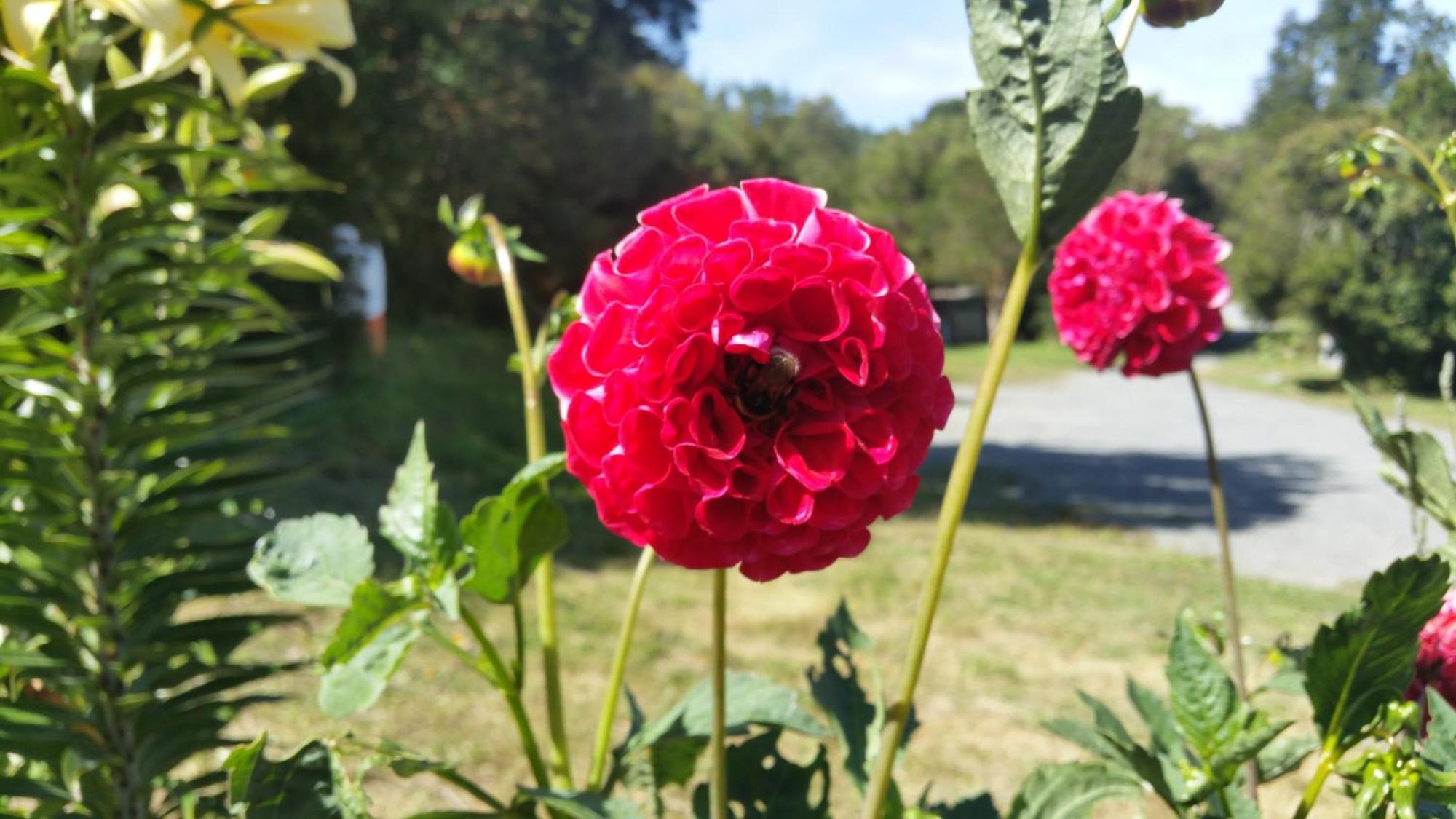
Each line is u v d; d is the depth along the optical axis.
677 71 8.72
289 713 1.28
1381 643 0.28
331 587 0.35
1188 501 3.34
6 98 0.47
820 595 2.06
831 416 0.29
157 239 0.52
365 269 3.74
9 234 0.50
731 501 0.29
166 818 0.55
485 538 0.34
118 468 0.53
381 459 2.90
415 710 1.34
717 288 0.29
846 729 0.40
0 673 0.51
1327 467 3.97
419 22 3.35
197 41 0.48
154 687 0.53
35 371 0.50
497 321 5.98
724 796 0.31
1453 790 0.26
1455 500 0.35
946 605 2.01
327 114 3.11
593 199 6.52
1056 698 1.50
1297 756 0.38
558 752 0.39
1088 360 0.81
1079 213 0.26
